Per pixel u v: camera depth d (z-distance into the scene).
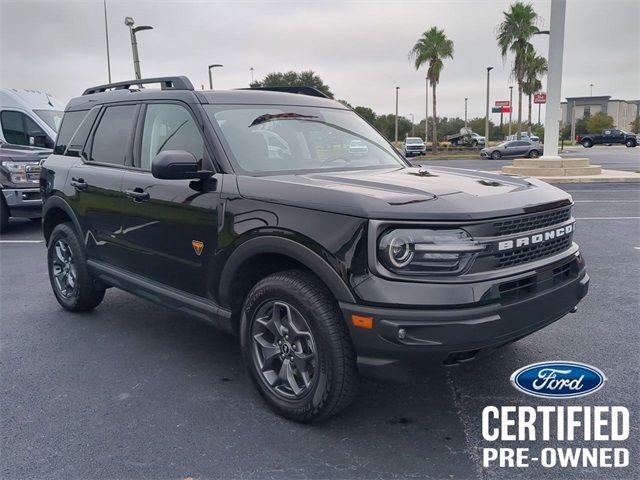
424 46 45.69
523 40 41.47
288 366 3.35
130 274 4.52
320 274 3.02
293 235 3.13
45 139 12.89
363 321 2.86
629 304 5.44
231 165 3.67
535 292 3.13
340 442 3.16
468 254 2.88
